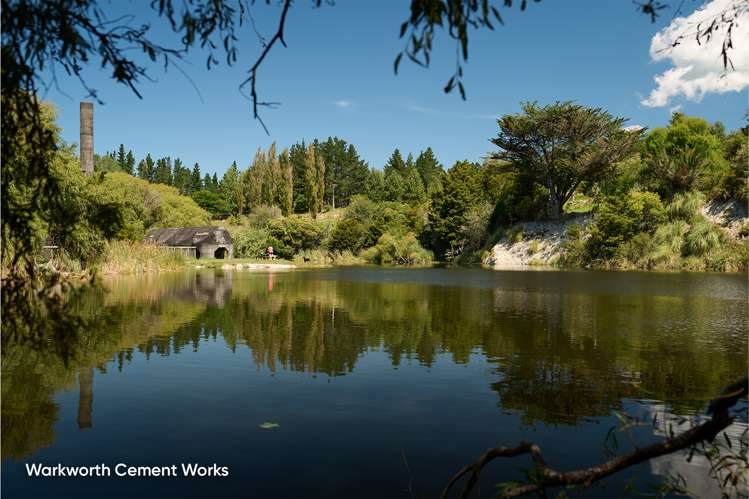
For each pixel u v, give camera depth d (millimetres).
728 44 2309
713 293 18062
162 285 21297
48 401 5449
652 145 41938
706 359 7574
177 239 58062
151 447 4258
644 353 8008
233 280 25984
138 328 10297
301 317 12141
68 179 19297
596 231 40094
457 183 56906
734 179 36438
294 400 5555
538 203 51375
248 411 5164
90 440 4395
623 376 6617
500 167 50312
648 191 40344
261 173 91312
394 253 57250
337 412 5152
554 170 48406
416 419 4957
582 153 45125
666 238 36906
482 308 13930
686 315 12328
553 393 5828
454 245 55969
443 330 10242
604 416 5051
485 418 4992
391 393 5824
